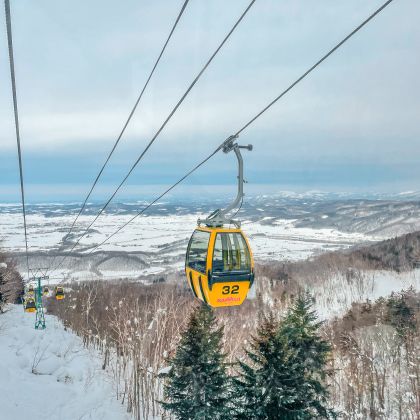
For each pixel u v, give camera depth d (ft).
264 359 76.18
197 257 33.71
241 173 31.89
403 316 153.28
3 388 77.00
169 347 98.94
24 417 70.64
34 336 125.18
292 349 82.38
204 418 76.28
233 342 107.45
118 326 113.29
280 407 72.23
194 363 81.87
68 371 103.91
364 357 139.54
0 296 163.84
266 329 79.15
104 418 85.35
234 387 80.18
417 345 141.18
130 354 114.11
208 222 33.53
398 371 135.33
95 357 134.10
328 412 85.40
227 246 31.71
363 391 128.36
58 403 83.05
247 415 75.77
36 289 152.66
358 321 156.35
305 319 91.71
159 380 102.42
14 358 95.45
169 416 94.99
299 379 77.71
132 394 104.94
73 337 159.02
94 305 163.94
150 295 135.54
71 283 208.85
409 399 124.16
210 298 31.50
